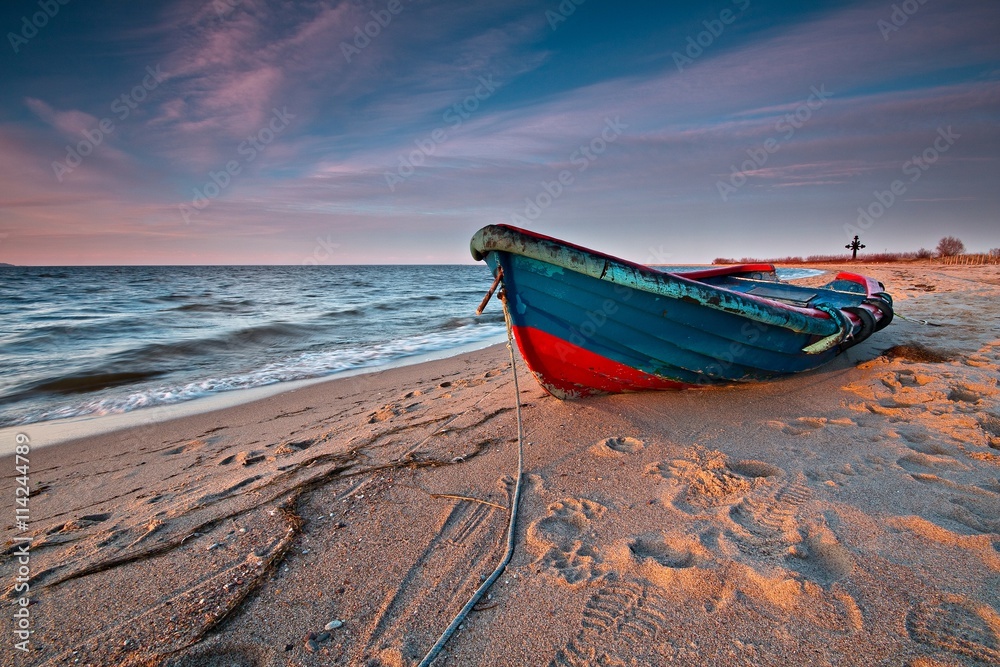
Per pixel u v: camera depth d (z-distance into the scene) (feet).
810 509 8.70
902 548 7.43
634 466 11.10
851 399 14.60
